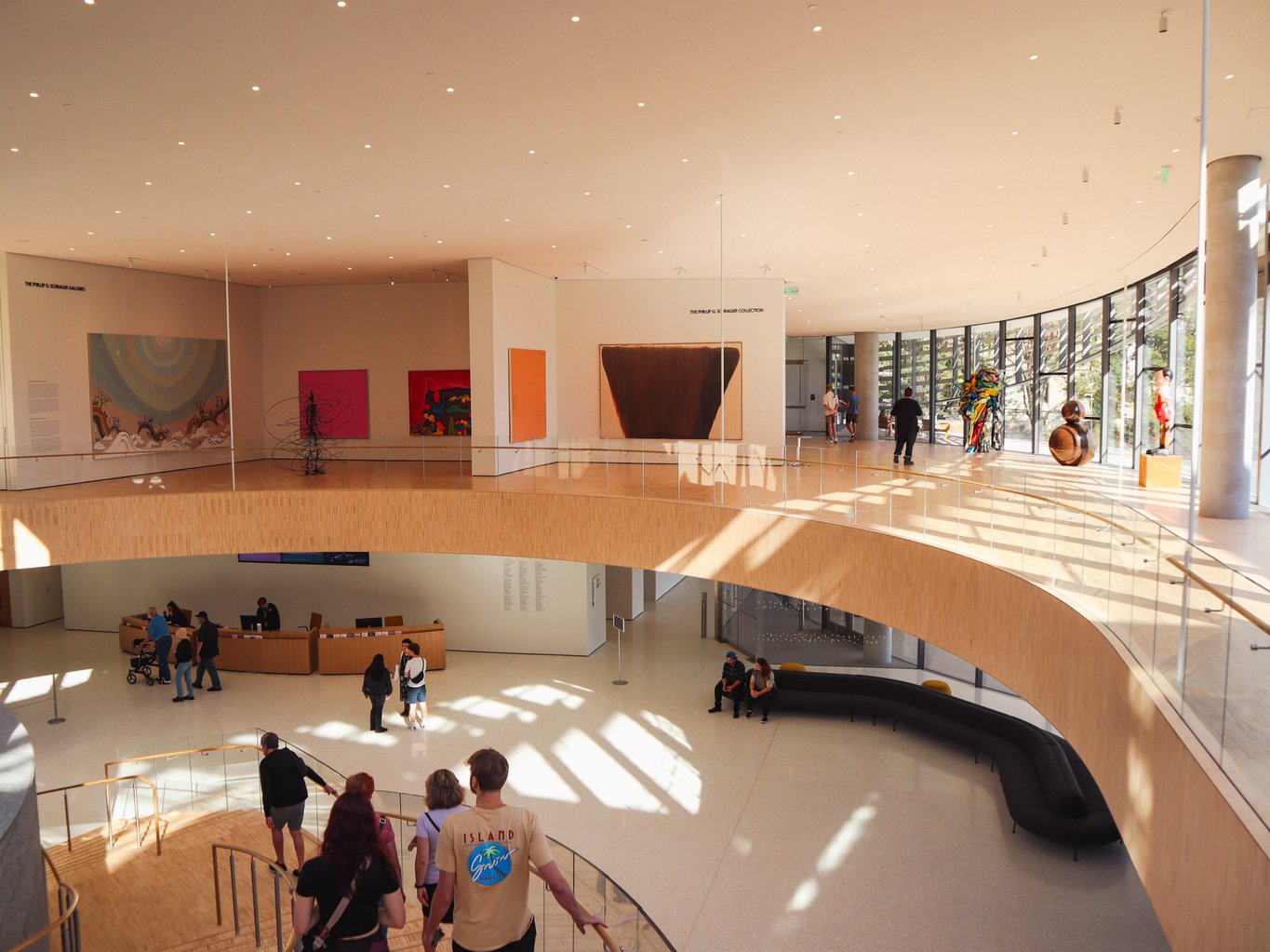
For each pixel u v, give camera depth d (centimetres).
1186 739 537
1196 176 1284
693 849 1262
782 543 1428
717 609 2384
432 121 1037
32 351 1914
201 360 2317
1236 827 436
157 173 1252
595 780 1494
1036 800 1296
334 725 1758
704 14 761
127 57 841
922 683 1838
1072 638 824
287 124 1043
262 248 1872
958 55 847
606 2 738
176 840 1058
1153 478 1672
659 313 2308
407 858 898
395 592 2288
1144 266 2070
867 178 1289
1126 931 1060
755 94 950
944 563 1131
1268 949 385
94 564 2398
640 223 1616
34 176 1258
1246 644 454
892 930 1062
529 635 2250
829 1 736
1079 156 1182
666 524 1591
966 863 1219
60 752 1627
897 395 4281
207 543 1773
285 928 834
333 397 2497
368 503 1795
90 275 2039
